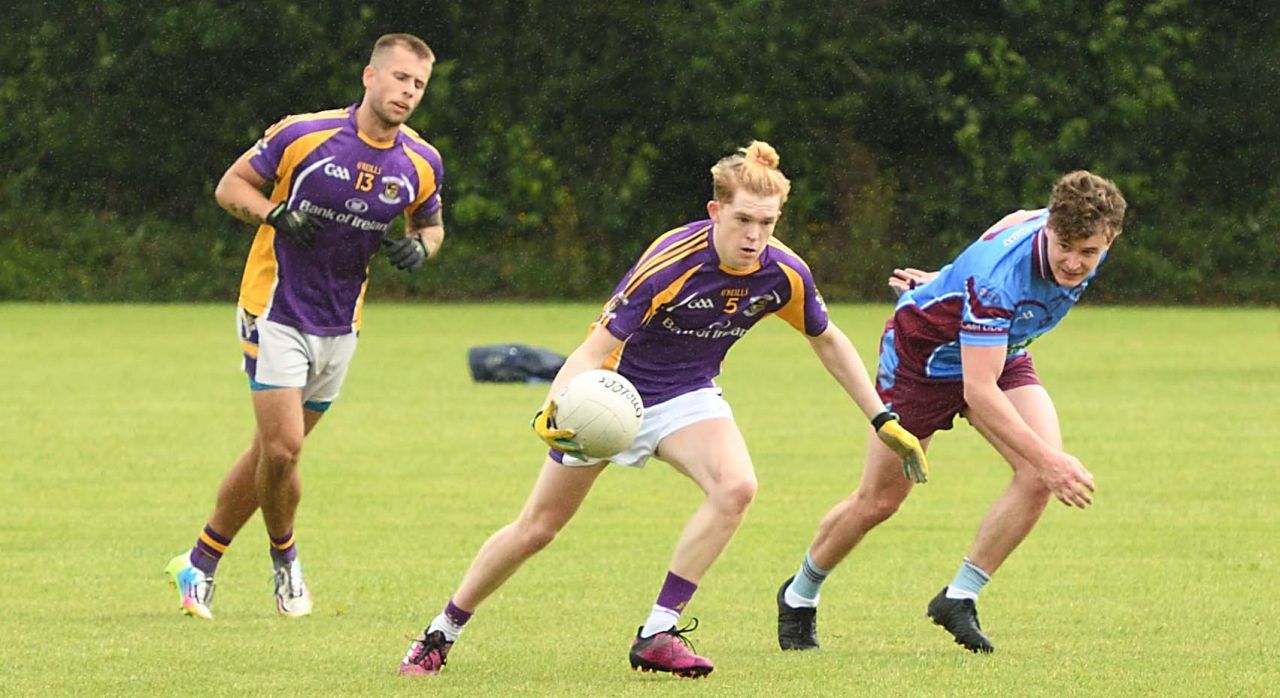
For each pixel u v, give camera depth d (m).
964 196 119.38
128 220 119.44
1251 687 20.94
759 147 20.92
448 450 48.16
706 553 21.42
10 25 118.44
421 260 27.69
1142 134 119.31
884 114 119.69
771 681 21.38
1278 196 119.12
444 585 29.86
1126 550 33.53
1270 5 118.62
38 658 23.00
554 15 119.31
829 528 24.06
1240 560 32.41
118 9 117.19
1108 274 119.25
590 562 32.19
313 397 28.11
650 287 21.09
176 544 34.00
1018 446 22.11
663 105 119.50
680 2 119.31
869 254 119.00
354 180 26.67
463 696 20.38
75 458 46.31
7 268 117.12
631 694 20.50
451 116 119.69
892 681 21.36
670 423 21.91
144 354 77.75
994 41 118.81
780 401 60.12
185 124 118.25
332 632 25.44
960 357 24.36
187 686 21.06
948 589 24.05
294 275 26.88
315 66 117.88
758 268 21.31
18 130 118.38
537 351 66.50
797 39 118.88
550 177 119.94
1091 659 23.03
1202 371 70.75
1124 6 119.25
